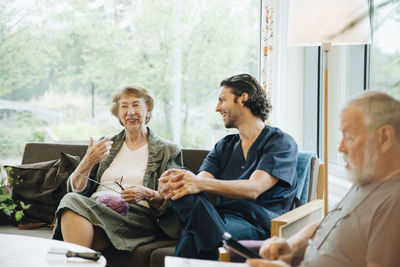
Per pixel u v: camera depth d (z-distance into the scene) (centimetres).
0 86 350
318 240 123
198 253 163
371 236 105
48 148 271
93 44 361
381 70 203
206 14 361
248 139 207
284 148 198
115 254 197
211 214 168
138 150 240
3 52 349
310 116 314
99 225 190
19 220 238
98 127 363
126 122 238
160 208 215
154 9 363
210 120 364
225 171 209
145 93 244
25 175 245
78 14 358
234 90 206
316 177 216
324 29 180
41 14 354
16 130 353
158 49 365
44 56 355
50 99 358
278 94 309
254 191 183
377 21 200
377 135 107
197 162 247
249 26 356
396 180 106
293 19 187
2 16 348
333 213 123
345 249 112
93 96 363
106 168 237
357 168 110
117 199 205
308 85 315
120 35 363
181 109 367
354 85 244
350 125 110
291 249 125
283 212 195
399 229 101
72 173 224
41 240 167
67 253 143
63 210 191
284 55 309
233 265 126
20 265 135
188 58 364
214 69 362
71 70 360
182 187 176
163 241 209
